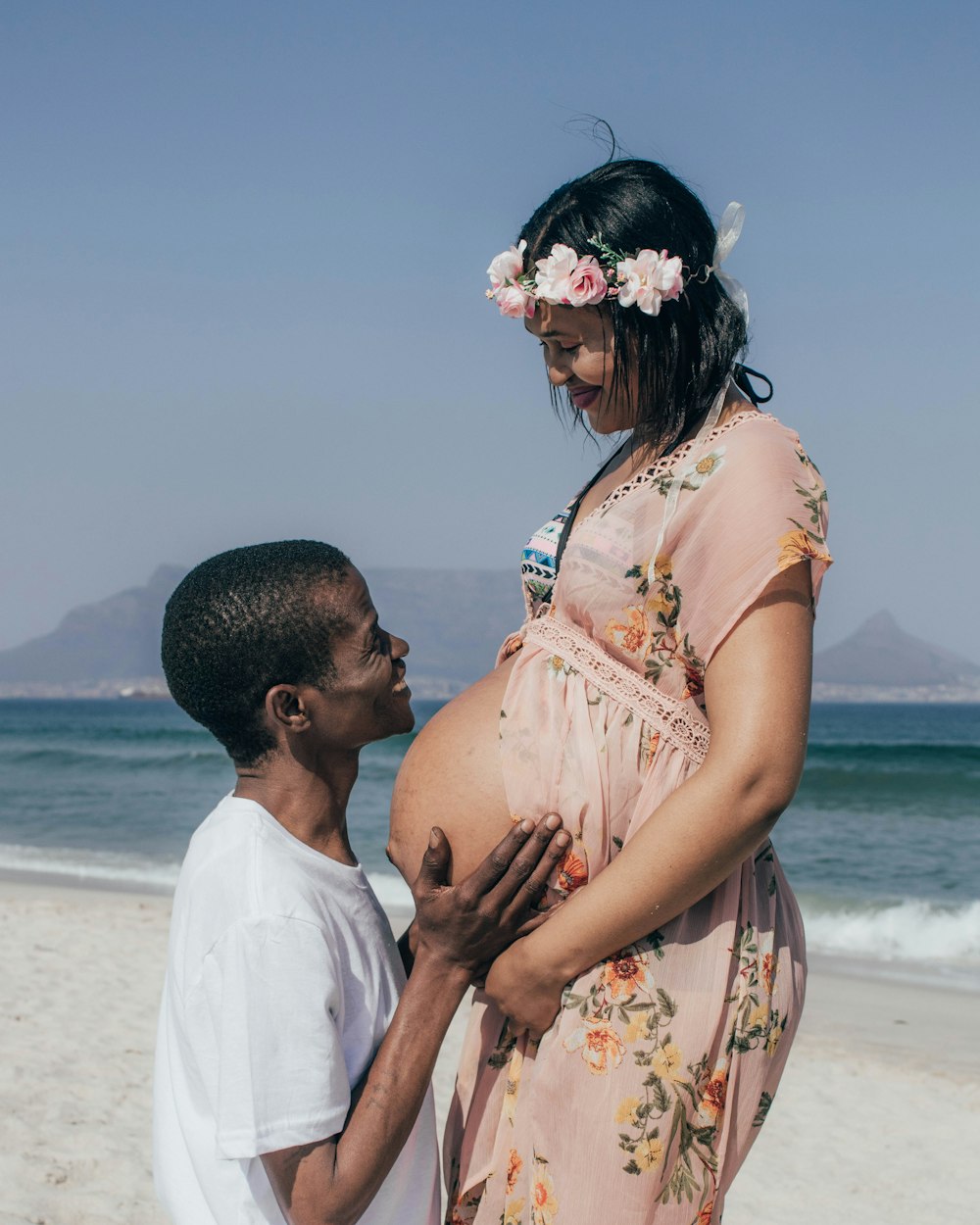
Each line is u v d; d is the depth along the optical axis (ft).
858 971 33.40
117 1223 14.82
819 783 87.66
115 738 189.06
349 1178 6.30
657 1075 6.61
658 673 6.86
